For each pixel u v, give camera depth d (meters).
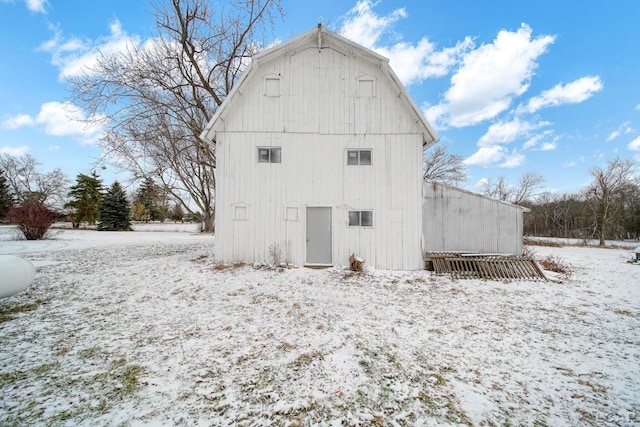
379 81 9.77
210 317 5.12
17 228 20.31
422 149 9.87
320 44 9.64
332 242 9.62
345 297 6.51
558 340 4.34
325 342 4.15
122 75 12.59
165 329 4.55
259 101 9.80
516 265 8.95
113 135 13.20
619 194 29.86
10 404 2.71
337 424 2.52
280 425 2.51
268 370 3.38
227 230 9.68
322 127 9.76
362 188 9.66
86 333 4.37
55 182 42.44
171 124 14.41
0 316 5.02
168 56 13.07
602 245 24.94
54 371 3.30
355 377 3.25
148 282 7.43
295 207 9.70
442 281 8.16
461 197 10.81
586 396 2.97
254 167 9.73
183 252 12.73
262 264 9.51
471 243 10.72
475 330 4.69
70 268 9.00
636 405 2.83
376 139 9.71
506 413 2.69
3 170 39.19
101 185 40.22
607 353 3.93
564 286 7.76
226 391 2.97
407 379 3.23
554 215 37.47
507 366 3.55
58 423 2.48
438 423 2.54
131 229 35.69
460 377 3.29
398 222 9.58
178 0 12.06
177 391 2.96
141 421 2.52
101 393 2.91
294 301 6.12
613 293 7.09
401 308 5.80
